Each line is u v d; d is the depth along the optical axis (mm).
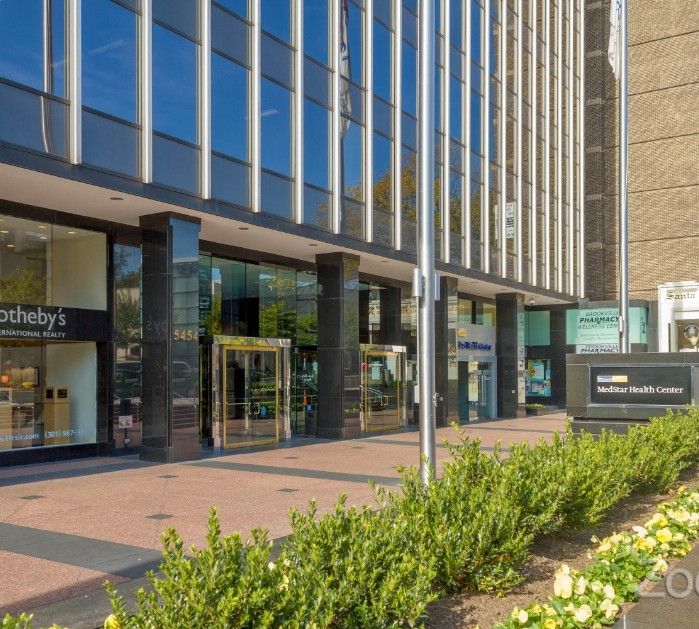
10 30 12500
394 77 22734
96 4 13922
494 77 28484
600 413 14461
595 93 40500
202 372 20078
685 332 37500
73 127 13359
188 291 16562
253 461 16359
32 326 15609
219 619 3658
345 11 20594
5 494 11859
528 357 39719
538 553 7113
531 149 31281
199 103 16078
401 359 26484
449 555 5586
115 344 17453
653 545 6156
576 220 36688
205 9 16141
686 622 4699
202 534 8859
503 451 18031
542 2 32938
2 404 15234
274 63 18078
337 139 20016
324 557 4824
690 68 38438
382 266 24250
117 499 11336
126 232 17766
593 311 38281
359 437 22375
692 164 38062
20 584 6758
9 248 15422
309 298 23359
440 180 24719
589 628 4789
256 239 19375
